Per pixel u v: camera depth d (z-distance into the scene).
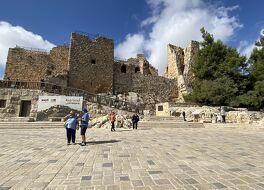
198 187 3.97
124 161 5.90
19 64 33.69
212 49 32.38
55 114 20.41
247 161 6.07
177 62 43.84
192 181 4.30
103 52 37.59
